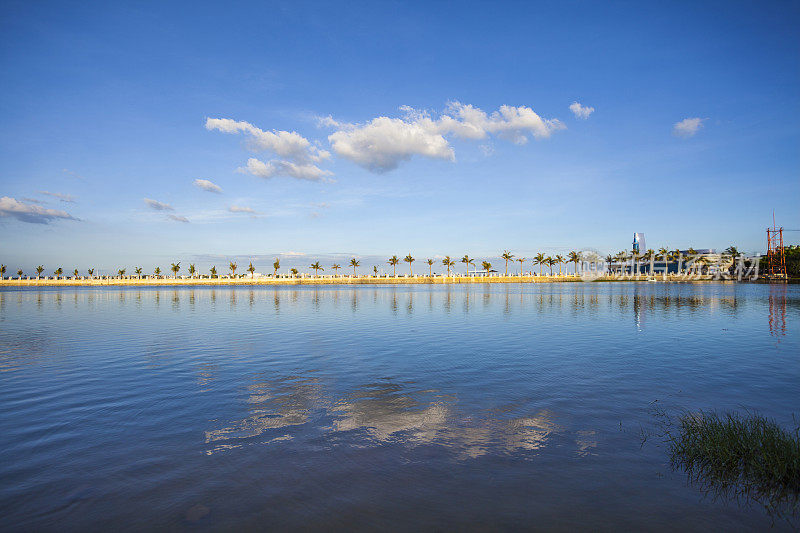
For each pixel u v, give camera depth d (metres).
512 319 30.42
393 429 8.54
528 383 12.17
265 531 5.14
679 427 8.51
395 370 13.97
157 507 5.69
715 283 137.38
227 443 7.86
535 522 5.29
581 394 10.98
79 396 10.99
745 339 20.55
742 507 5.59
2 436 8.27
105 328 25.81
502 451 7.41
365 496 5.94
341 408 9.93
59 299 63.81
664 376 12.93
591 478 6.41
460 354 16.81
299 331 24.19
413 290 98.00
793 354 16.53
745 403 10.13
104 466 6.93
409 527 5.20
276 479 6.45
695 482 6.27
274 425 8.83
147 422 9.05
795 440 6.98
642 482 6.28
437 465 6.87
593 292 77.75
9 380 12.68
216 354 16.97
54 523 5.35
